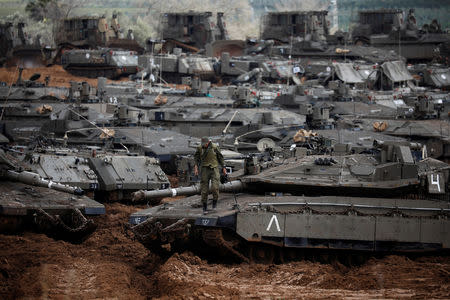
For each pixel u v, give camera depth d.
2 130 155.25
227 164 96.19
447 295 52.91
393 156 70.75
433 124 147.50
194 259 64.25
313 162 71.75
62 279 57.41
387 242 64.06
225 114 159.00
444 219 64.38
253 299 52.31
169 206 66.94
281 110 156.62
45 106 161.12
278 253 65.25
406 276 58.88
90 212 71.62
